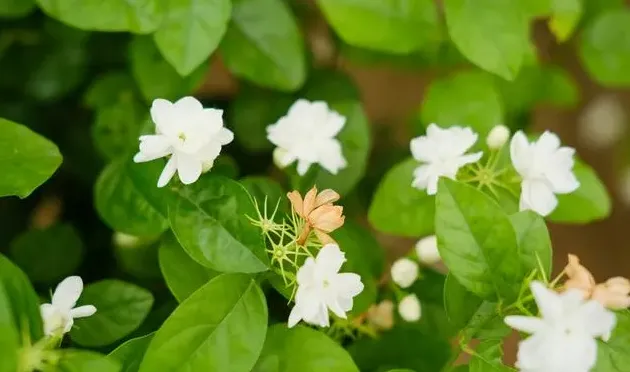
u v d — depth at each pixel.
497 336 0.43
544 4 0.51
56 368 0.40
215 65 0.66
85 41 0.58
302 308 0.41
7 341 0.38
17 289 0.40
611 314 0.39
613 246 0.76
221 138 0.43
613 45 0.58
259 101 0.55
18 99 0.59
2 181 0.44
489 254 0.42
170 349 0.41
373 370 0.47
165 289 0.50
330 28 0.58
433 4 0.52
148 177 0.46
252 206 0.43
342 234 0.46
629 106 0.75
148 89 0.52
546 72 0.60
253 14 0.52
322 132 0.47
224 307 0.42
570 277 0.41
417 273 0.47
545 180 0.45
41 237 0.53
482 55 0.49
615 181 0.76
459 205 0.42
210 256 0.43
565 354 0.39
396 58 0.58
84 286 0.49
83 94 0.59
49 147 0.44
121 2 0.48
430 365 0.47
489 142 0.47
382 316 0.47
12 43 0.58
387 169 0.60
